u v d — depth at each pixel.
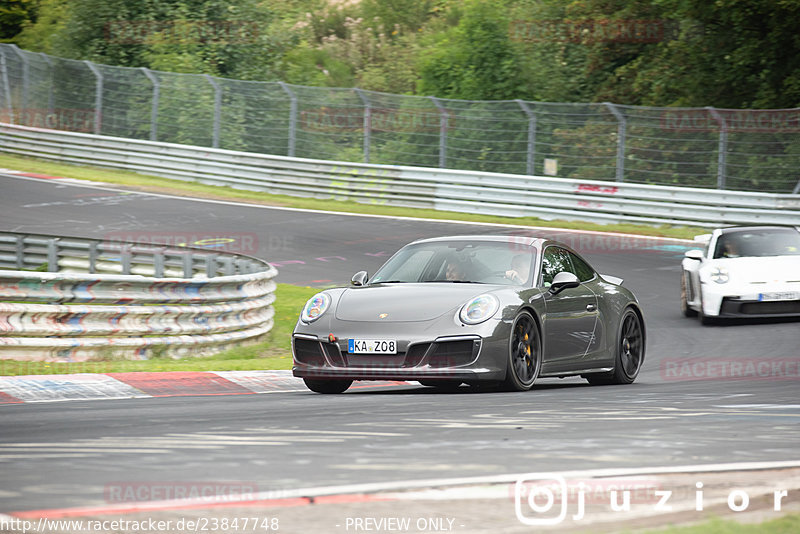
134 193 79.50
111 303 30.34
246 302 36.56
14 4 146.00
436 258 25.62
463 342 22.03
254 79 121.81
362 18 181.25
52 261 44.69
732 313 39.75
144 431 14.91
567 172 80.62
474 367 21.98
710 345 35.72
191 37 119.06
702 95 101.50
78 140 92.62
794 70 94.62
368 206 78.56
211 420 16.64
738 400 20.25
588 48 112.19
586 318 25.39
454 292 23.25
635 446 13.09
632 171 79.25
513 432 14.56
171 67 116.06
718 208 67.81
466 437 13.99
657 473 10.72
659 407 18.59
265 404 20.03
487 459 11.91
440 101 84.00
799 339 35.88
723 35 99.69
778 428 15.12
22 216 68.25
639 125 76.88
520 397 21.02
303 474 10.78
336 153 85.75
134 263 45.88
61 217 68.56
